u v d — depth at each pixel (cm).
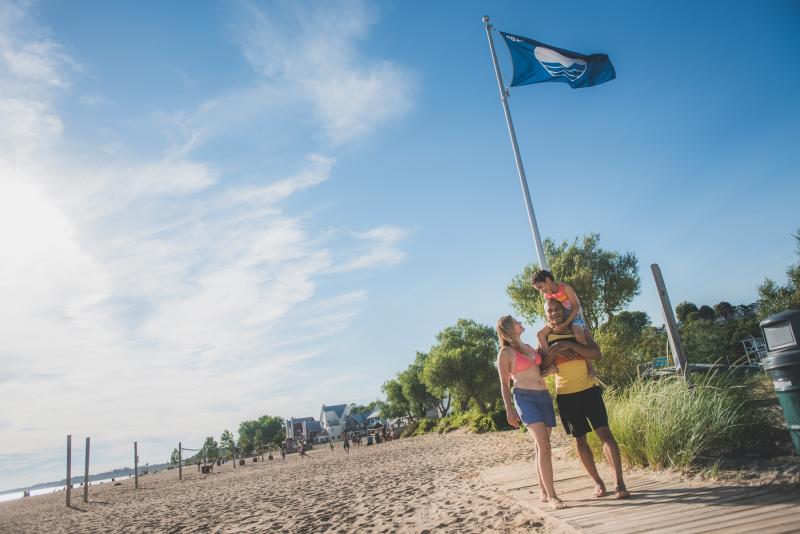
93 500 2520
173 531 911
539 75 1091
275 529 740
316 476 1786
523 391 472
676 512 361
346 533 614
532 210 1019
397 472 1388
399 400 6888
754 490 384
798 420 420
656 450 525
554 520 406
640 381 683
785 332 432
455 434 3575
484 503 596
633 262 2488
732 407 547
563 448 894
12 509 2788
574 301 485
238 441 11912
